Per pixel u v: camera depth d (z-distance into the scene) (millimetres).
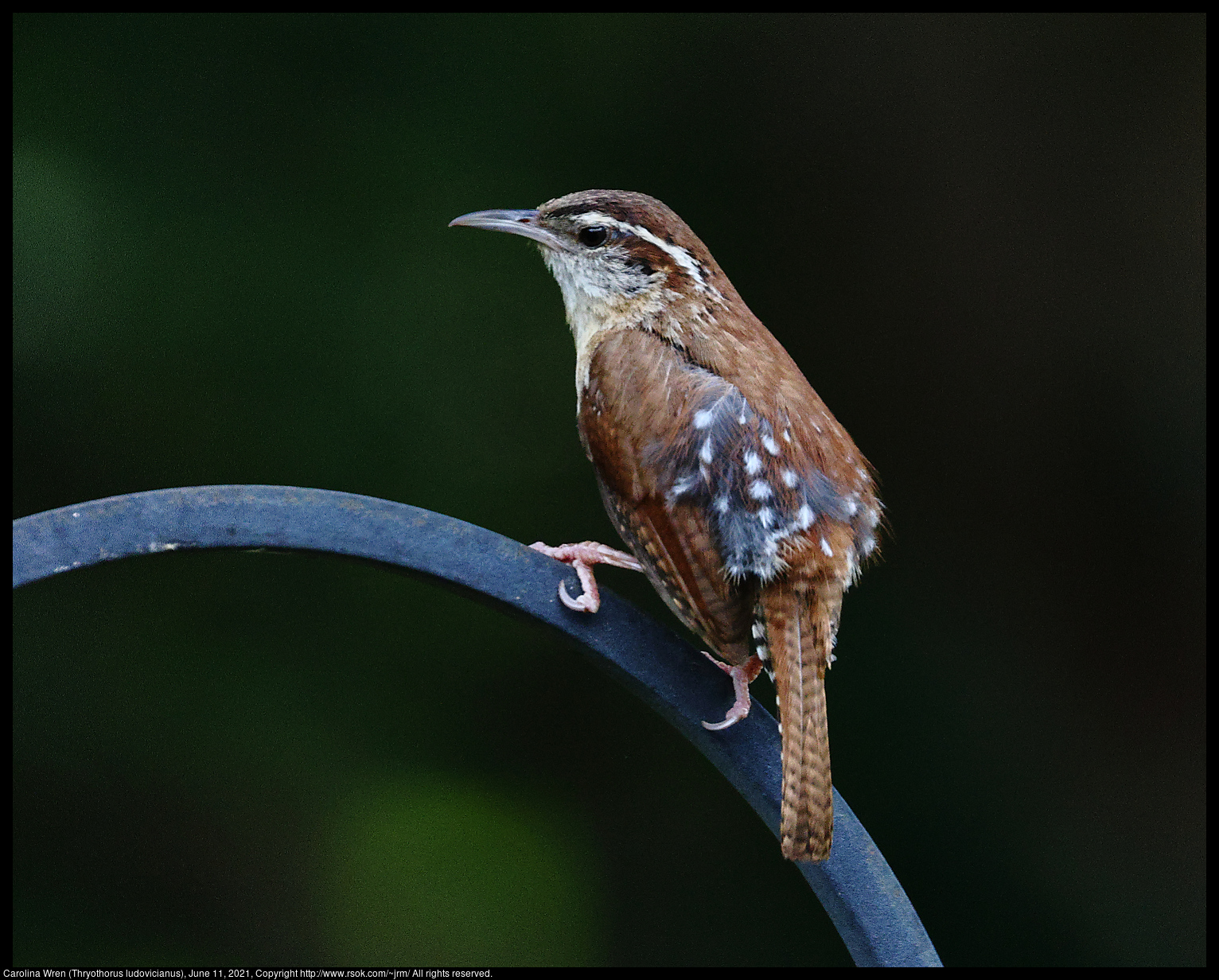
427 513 2982
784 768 2980
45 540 2965
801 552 2990
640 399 3006
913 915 2982
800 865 2986
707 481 2996
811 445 3000
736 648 2992
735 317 3021
